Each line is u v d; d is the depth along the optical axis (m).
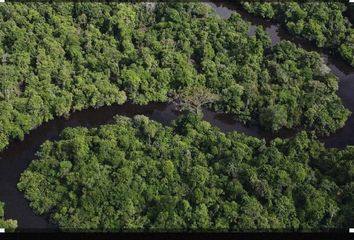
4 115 169.62
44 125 180.50
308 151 165.62
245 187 152.88
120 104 188.25
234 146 164.50
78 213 146.38
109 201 147.62
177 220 144.50
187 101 187.38
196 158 160.38
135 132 169.38
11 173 165.25
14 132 170.12
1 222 144.50
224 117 188.25
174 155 160.50
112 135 165.75
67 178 153.50
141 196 149.75
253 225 143.75
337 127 185.25
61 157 161.38
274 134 183.88
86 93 184.62
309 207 146.88
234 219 144.75
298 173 154.12
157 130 169.00
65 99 181.12
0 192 158.00
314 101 187.75
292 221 146.12
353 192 151.00
